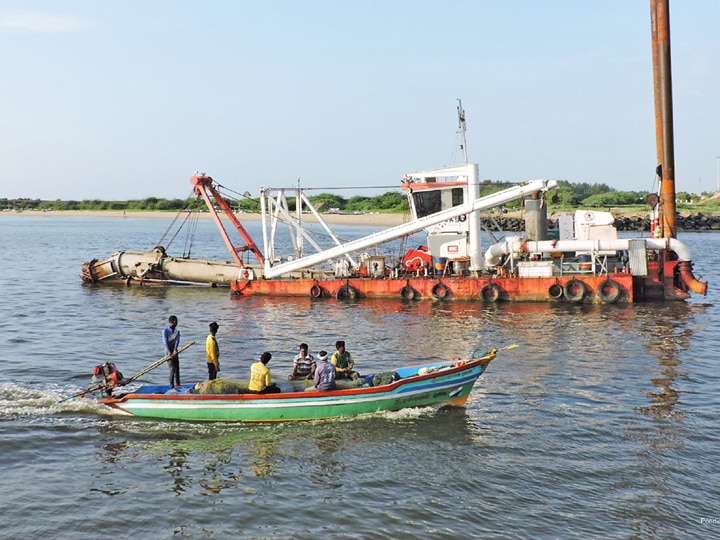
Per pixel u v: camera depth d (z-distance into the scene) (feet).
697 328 96.63
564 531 39.65
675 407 60.90
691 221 383.45
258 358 82.28
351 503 42.88
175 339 62.80
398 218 502.79
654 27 121.39
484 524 40.37
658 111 122.01
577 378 70.59
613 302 115.65
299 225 136.67
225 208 141.59
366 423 57.00
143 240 343.87
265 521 40.63
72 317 111.75
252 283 133.59
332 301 125.80
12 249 274.57
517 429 55.57
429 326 100.68
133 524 40.27
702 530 39.91
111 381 60.70
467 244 127.24
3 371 74.43
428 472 47.44
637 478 46.37
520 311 111.75
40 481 45.93
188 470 47.88
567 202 479.00
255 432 55.16
